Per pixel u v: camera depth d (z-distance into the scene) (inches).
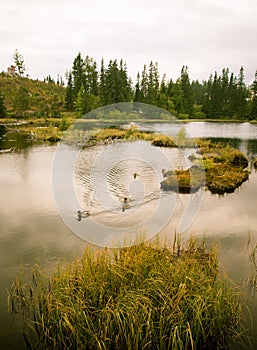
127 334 105.8
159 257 154.2
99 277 130.9
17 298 134.2
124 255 150.5
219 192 309.7
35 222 218.4
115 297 120.8
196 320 108.1
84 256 149.9
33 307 124.7
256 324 121.1
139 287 122.3
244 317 124.3
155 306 114.6
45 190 303.1
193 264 148.4
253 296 137.2
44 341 111.7
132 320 106.5
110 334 106.6
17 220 224.4
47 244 183.8
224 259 171.2
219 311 114.0
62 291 123.8
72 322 109.9
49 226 209.8
